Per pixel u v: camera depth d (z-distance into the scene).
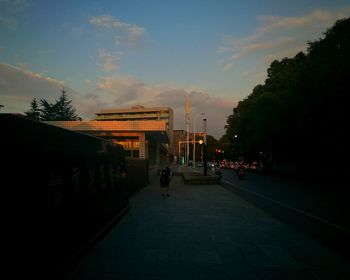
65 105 73.56
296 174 38.28
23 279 3.86
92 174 6.98
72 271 5.32
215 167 61.50
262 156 58.78
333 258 6.27
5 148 3.60
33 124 4.30
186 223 9.40
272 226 9.12
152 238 7.57
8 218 3.60
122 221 9.62
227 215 10.85
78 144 6.20
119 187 9.88
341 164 32.34
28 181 4.08
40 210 4.36
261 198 16.89
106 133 34.69
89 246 6.41
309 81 25.72
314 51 26.69
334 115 23.56
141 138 34.41
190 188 21.62
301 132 33.06
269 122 37.75
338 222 10.13
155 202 14.11
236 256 6.31
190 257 6.18
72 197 5.64
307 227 9.30
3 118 3.60
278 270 5.58
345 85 21.47
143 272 5.34
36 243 4.21
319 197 17.55
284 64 46.06
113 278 5.05
